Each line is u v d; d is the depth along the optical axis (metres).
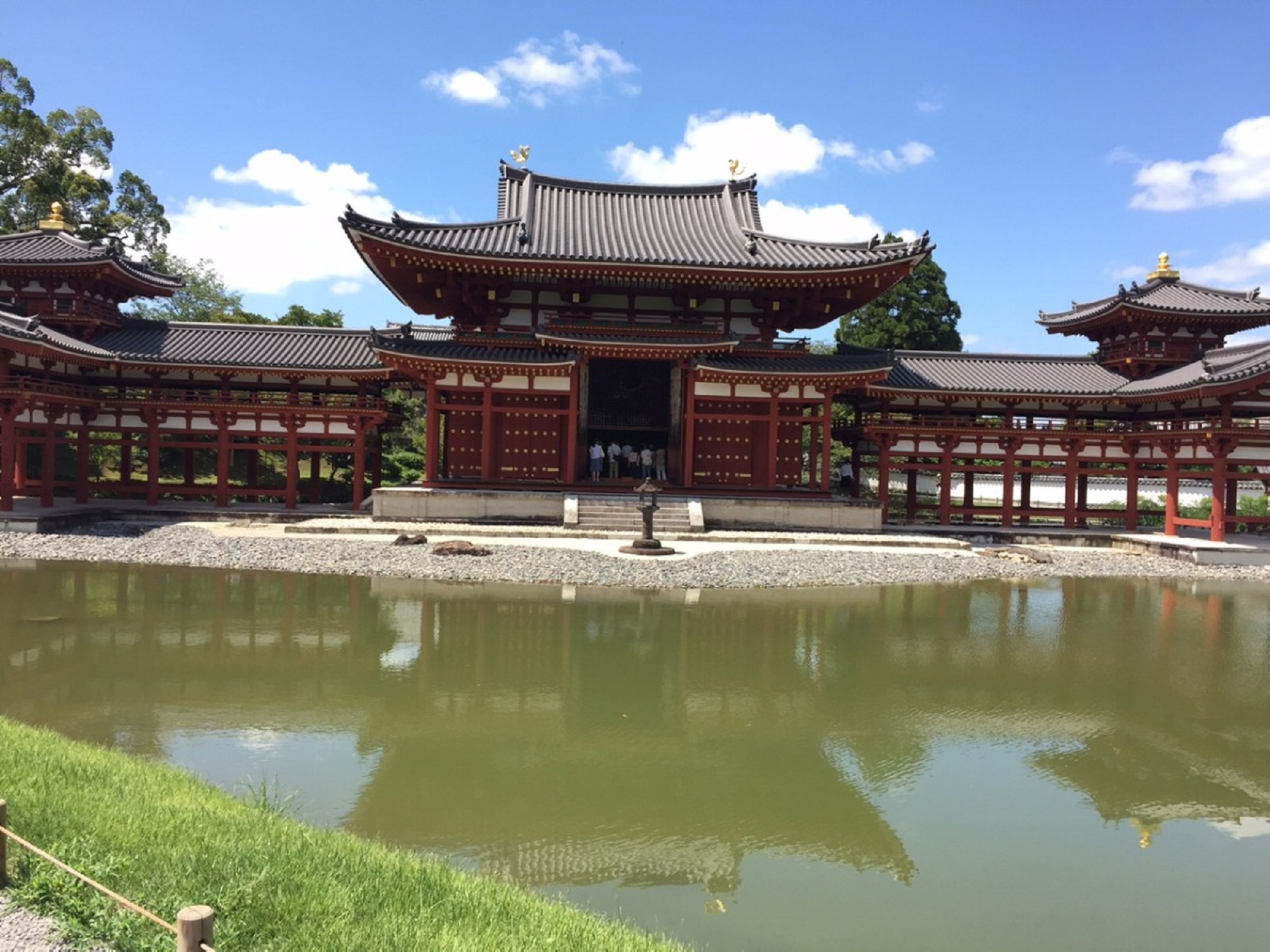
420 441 58.78
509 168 40.88
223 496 35.25
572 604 19.91
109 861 5.94
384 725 11.59
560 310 35.81
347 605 19.03
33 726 10.80
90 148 52.25
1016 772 10.52
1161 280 39.78
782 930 6.83
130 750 10.23
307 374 35.00
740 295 36.16
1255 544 30.62
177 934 4.35
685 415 34.34
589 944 5.67
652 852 8.16
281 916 5.48
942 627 18.75
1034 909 7.31
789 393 33.47
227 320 61.94
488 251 32.12
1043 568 27.38
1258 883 7.87
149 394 35.09
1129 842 8.69
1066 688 14.25
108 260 34.84
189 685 13.08
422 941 5.34
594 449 35.06
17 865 5.77
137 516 33.19
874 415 38.50
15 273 35.09
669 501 31.58
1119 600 22.86
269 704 12.33
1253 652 16.92
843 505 32.38
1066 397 35.31
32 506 32.97
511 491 31.41
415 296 38.16
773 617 19.19
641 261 32.66
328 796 9.10
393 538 28.20
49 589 20.17
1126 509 37.50
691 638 16.98
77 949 4.97
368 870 6.51
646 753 10.82
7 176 50.72
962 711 12.90
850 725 12.11
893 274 33.44
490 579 22.33
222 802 7.87
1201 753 11.33
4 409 29.80
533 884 7.45
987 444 36.06
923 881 7.75
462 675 14.11
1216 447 30.38
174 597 19.61
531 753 10.70
